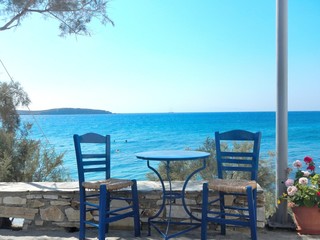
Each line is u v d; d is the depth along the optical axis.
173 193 3.99
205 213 3.45
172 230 4.06
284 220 4.16
